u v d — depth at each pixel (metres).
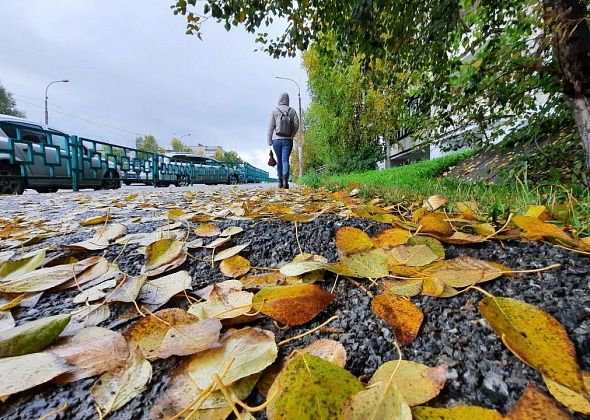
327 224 1.51
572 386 0.44
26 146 6.09
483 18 2.83
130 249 1.31
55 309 0.84
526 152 3.17
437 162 6.87
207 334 0.57
